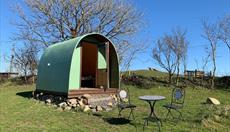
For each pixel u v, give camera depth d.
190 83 27.95
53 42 25.84
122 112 11.16
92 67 18.11
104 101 12.66
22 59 29.42
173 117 10.05
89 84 16.89
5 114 10.35
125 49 29.30
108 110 11.55
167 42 34.91
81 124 9.02
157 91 20.94
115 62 14.80
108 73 14.17
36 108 11.72
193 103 14.43
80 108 11.56
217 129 8.70
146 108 12.20
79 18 25.53
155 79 28.83
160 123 9.23
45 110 11.30
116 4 26.53
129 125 8.99
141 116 10.36
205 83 28.34
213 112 11.21
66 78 12.80
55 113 10.74
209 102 14.57
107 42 14.43
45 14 25.64
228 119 10.11
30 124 8.83
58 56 14.29
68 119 9.71
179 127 8.77
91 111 11.27
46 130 8.15
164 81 28.22
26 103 13.12
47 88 14.54
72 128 8.47
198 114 10.79
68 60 13.09
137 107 12.45
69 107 11.83
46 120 9.43
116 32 26.45
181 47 36.25
